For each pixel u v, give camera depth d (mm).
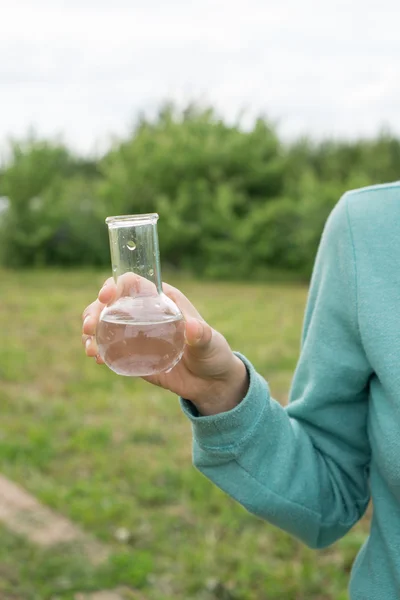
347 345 1278
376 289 1219
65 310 11289
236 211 17594
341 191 16062
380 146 19156
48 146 20000
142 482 4367
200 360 1165
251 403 1217
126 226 1053
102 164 19922
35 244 18766
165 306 1048
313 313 1338
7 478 4438
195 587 3275
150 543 3666
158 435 5207
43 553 3514
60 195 19375
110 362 1037
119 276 1062
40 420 5594
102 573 3350
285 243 16375
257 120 18141
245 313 10734
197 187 17484
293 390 1395
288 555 3572
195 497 4195
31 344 8547
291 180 17781
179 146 17969
